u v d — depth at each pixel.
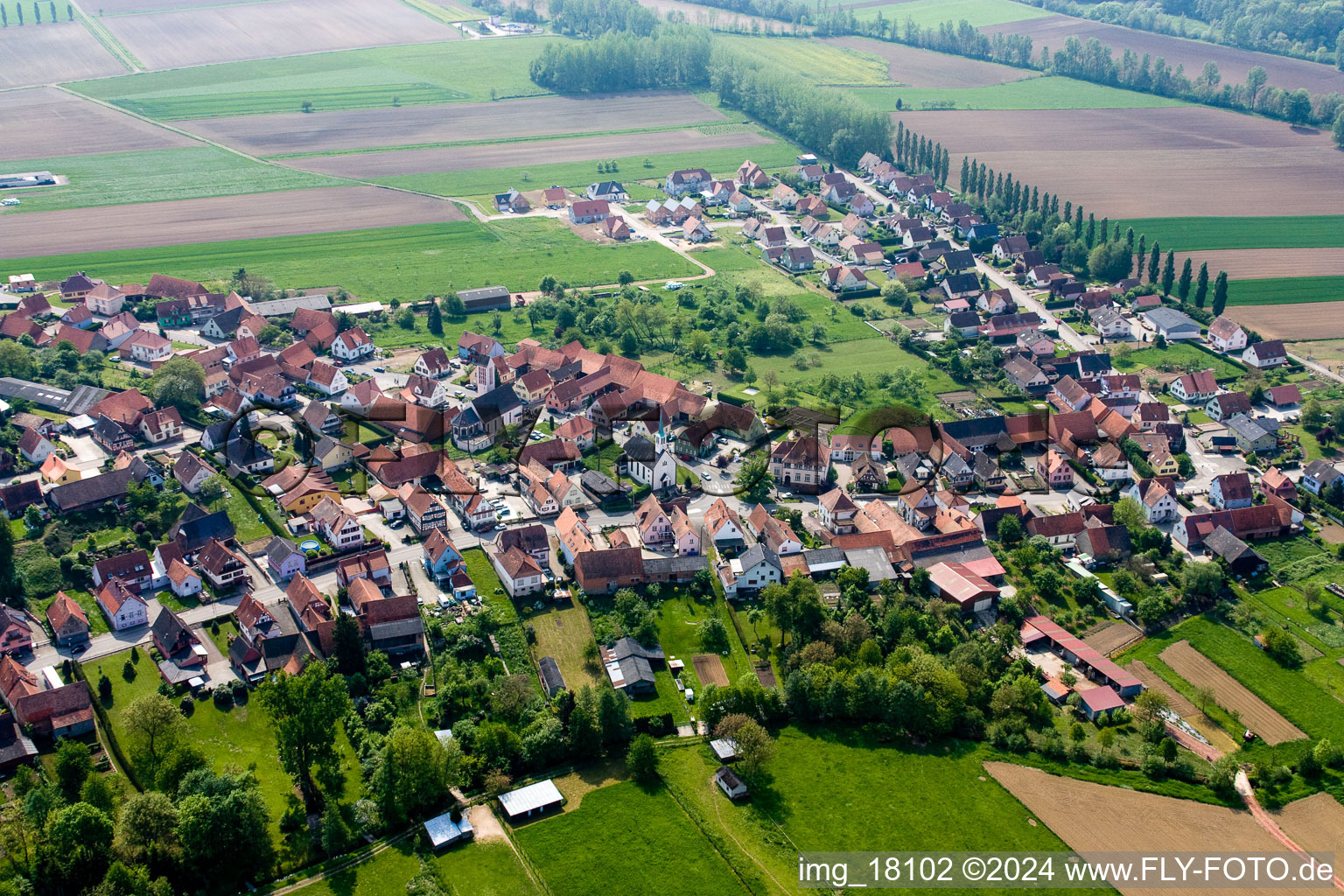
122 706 179.88
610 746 173.75
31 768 163.12
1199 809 164.88
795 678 181.38
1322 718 186.12
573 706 176.75
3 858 142.25
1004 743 176.75
